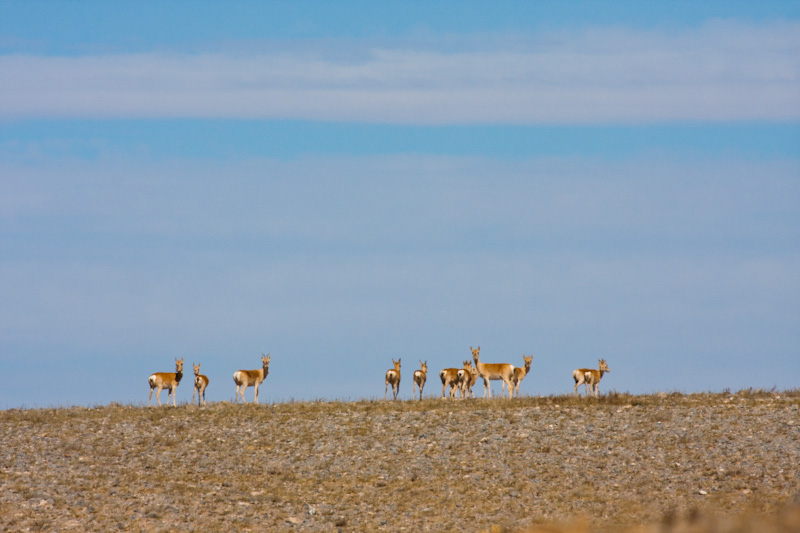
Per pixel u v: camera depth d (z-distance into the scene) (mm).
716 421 112188
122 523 81250
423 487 93562
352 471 99875
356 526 81562
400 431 113812
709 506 81812
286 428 117000
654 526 69750
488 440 108562
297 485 95562
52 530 78812
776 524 65250
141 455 105875
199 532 79062
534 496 89062
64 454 105438
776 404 120812
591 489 90562
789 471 92750
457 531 78625
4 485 91625
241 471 100625
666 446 103562
